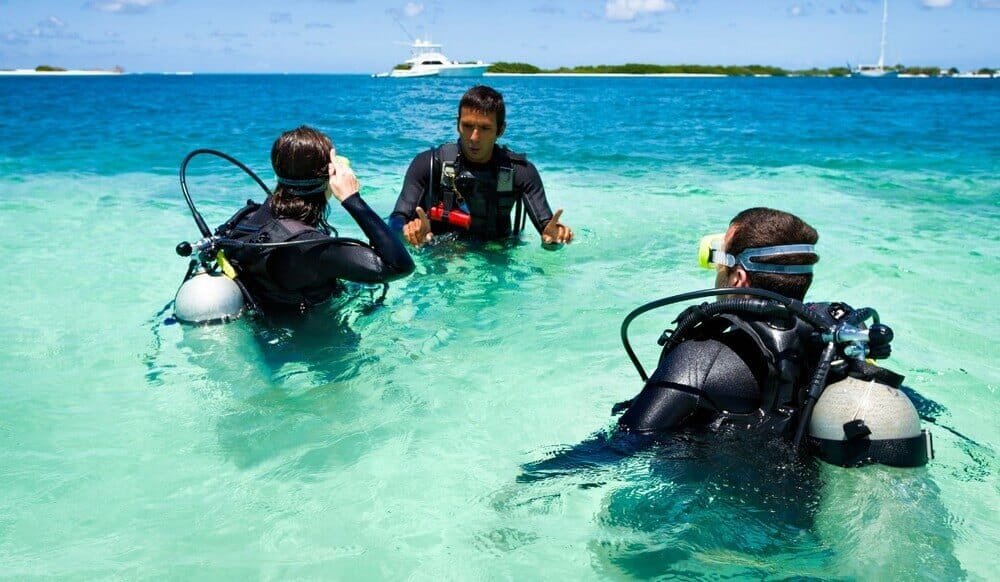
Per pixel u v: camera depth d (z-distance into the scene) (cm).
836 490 176
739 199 708
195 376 296
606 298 407
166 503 213
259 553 190
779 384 190
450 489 219
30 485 221
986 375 300
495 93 482
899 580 159
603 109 2347
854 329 183
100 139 1230
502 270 455
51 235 534
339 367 307
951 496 197
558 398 283
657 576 168
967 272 448
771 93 4441
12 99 2961
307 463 236
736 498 177
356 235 559
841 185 798
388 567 183
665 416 193
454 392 289
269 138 1272
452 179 497
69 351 322
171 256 481
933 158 1035
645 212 645
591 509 190
